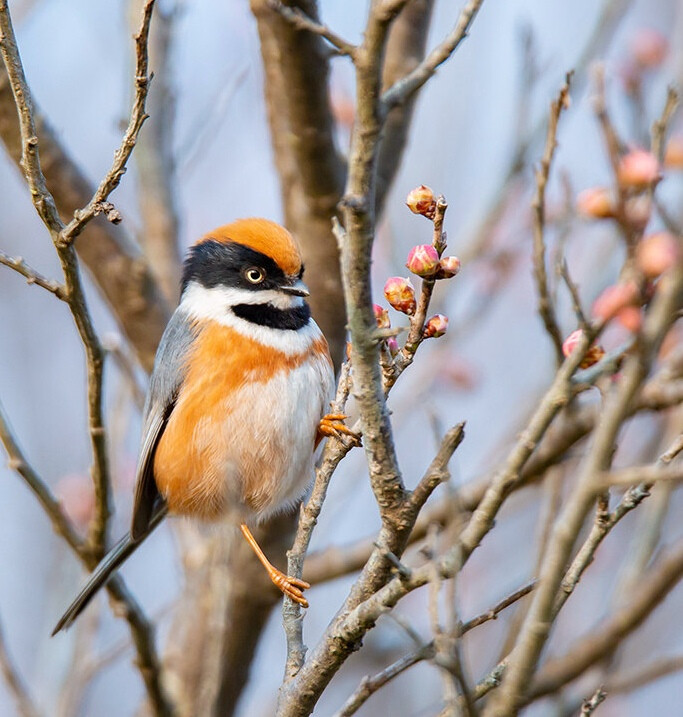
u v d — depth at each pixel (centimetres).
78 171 1111
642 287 521
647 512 1031
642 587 955
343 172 1120
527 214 1391
